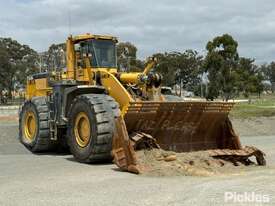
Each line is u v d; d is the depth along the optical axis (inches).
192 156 496.4
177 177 424.5
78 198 337.7
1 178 426.3
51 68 689.0
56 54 680.4
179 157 483.8
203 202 317.4
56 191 363.3
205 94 1935.3
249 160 540.1
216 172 457.7
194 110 538.6
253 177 422.0
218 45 1795.0
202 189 360.5
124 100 533.0
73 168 488.1
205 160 490.9
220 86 1793.8
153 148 489.7
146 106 501.4
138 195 343.6
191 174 438.9
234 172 462.6
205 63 1811.0
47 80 670.5
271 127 1126.4
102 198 336.2
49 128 632.4
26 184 394.3
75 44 623.5
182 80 2332.7
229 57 1797.5
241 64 1985.7
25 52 2979.8
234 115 1270.9
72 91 578.2
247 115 1286.9
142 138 479.2
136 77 558.9
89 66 593.9
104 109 515.5
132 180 408.2
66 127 601.0
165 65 2257.6
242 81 1886.1
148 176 430.3
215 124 570.6
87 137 527.8
